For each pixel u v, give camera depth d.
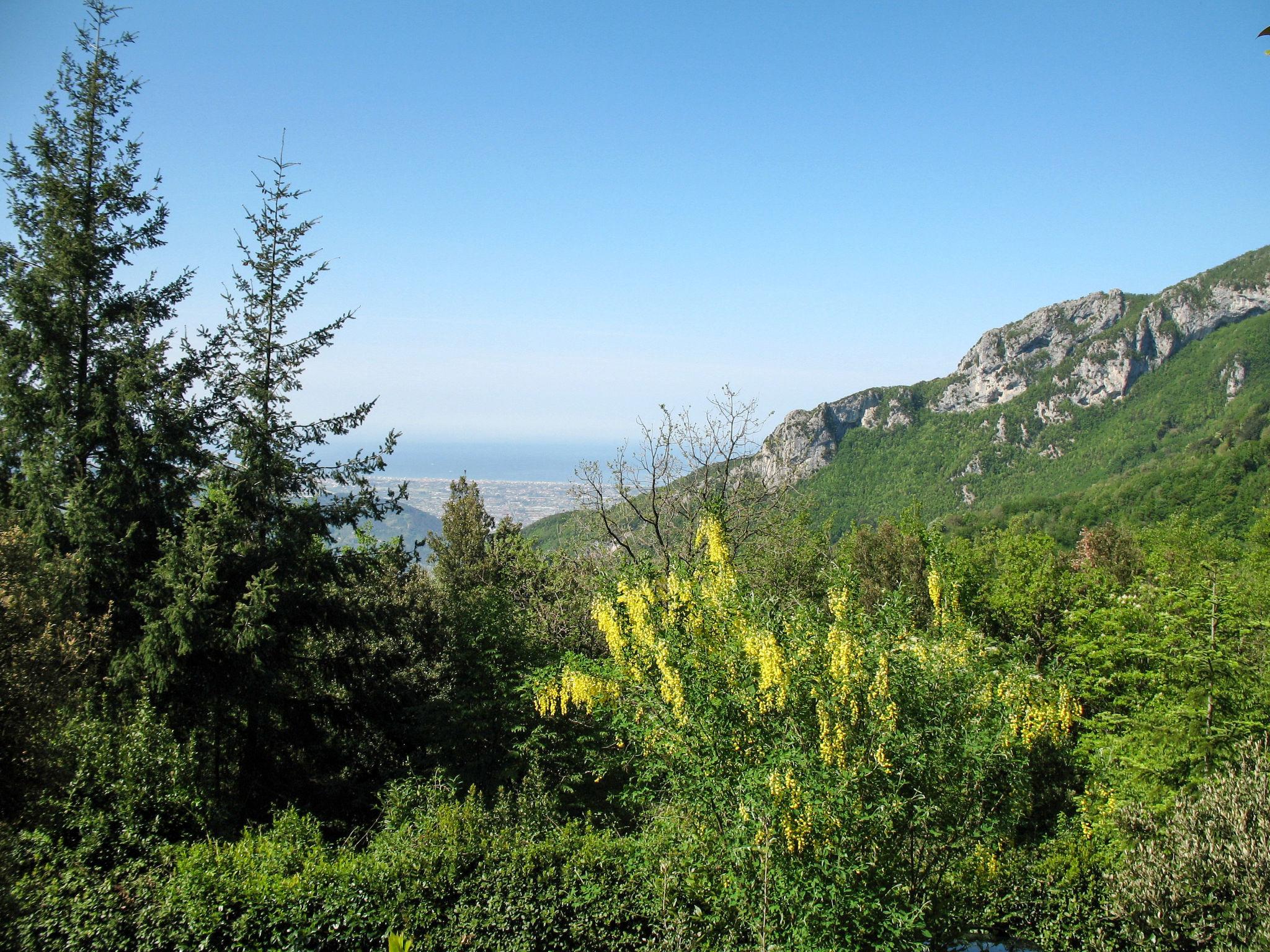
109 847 8.96
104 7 13.29
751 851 6.84
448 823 9.38
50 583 9.02
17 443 12.05
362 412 14.73
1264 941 7.08
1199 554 29.83
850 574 8.38
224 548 11.88
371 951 8.14
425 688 15.22
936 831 7.45
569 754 12.65
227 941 7.94
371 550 15.31
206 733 12.09
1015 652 9.86
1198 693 11.85
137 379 11.80
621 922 8.80
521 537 25.28
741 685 7.45
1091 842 12.20
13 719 7.92
